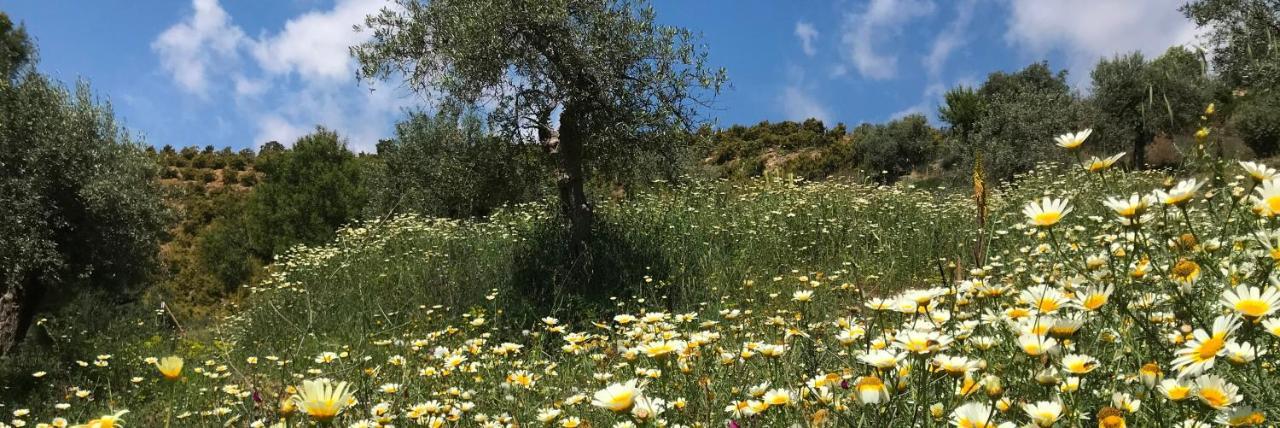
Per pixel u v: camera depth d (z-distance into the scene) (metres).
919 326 1.67
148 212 12.52
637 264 7.68
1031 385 1.56
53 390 7.15
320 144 24.72
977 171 2.64
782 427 1.83
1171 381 1.36
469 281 7.94
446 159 10.49
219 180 40.84
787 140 35.00
